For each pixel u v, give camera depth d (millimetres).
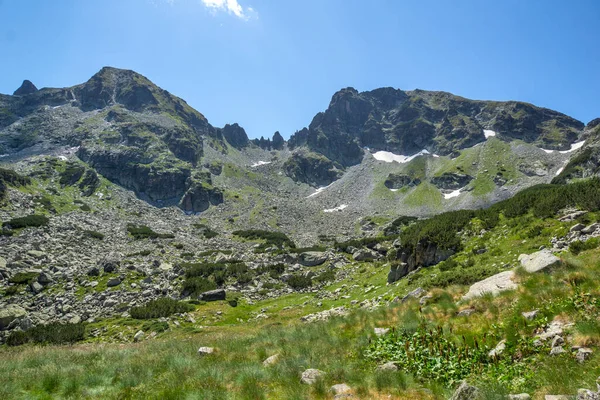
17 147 149875
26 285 39969
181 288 42406
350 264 51219
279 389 10234
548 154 167375
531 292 12680
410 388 9344
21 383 11805
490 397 7449
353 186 179750
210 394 9922
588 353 8164
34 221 64188
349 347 13625
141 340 28109
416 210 140000
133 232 75688
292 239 94438
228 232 99250
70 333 29578
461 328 12516
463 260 28547
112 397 10727
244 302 39844
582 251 20359
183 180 142500
